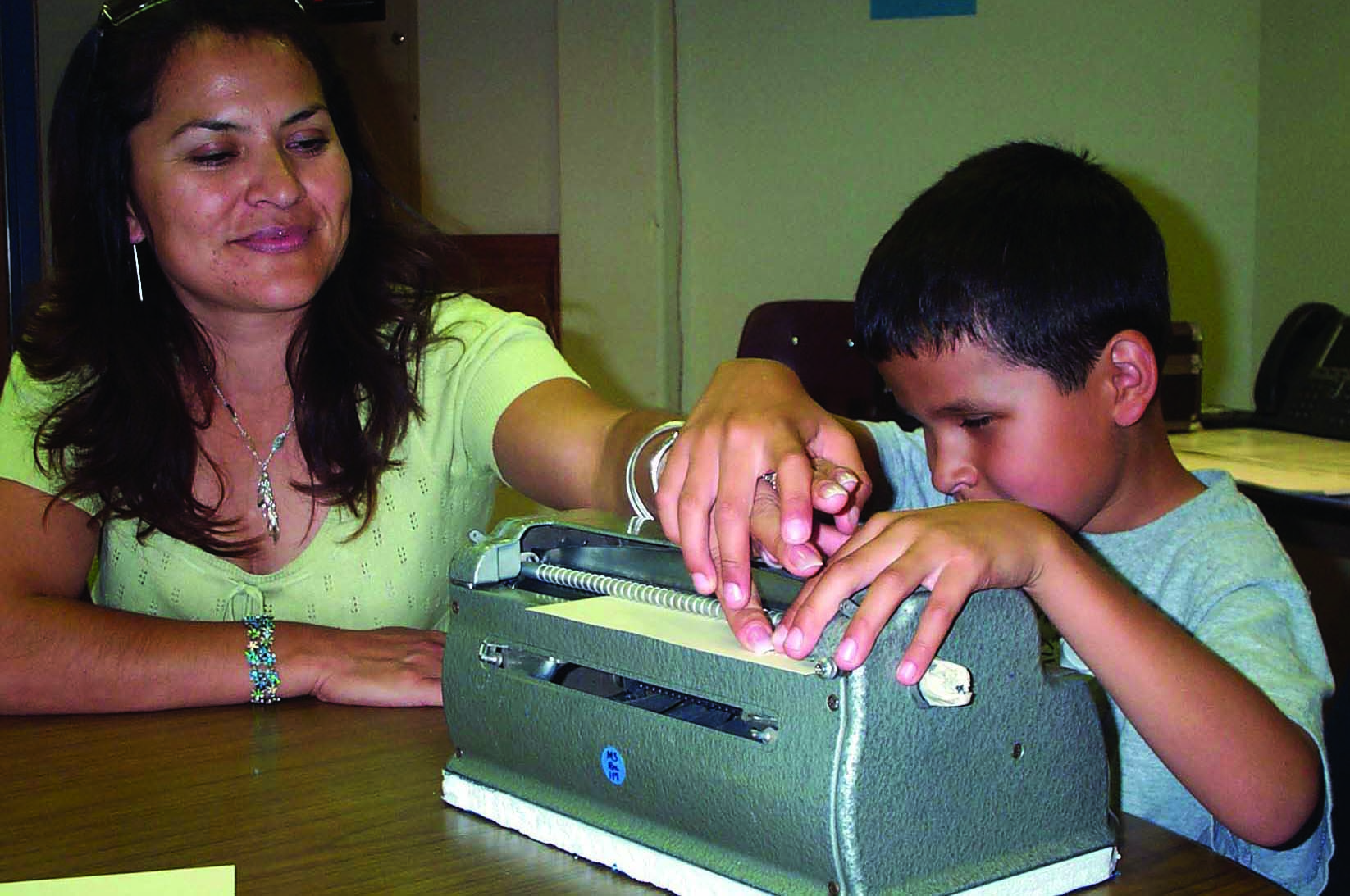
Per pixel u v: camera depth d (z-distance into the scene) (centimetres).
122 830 77
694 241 320
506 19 325
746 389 82
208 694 103
